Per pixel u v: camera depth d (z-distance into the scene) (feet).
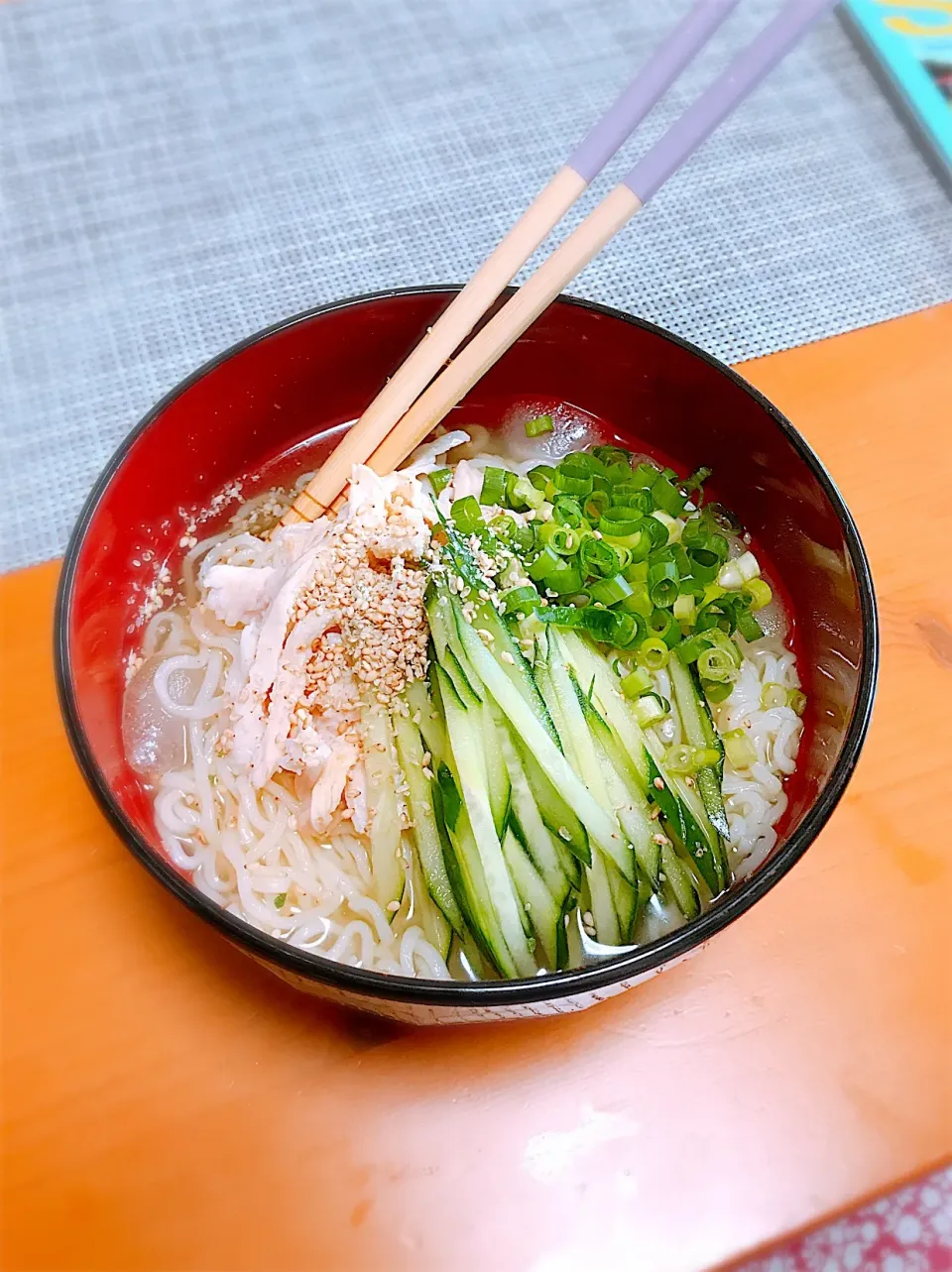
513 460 0.77
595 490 0.71
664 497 0.71
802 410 0.79
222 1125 0.57
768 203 0.92
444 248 0.90
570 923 0.60
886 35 1.00
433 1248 0.54
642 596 0.66
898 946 0.62
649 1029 0.59
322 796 0.61
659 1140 0.57
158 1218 0.55
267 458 0.75
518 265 0.64
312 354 0.69
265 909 0.62
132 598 0.69
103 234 0.90
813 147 0.96
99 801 0.52
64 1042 0.58
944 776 0.66
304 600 0.63
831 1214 0.56
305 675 0.64
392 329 0.70
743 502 0.72
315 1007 0.59
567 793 0.59
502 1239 0.55
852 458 0.77
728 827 0.64
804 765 0.64
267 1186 0.55
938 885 0.63
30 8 1.03
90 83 0.99
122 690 0.67
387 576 0.64
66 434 0.80
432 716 0.62
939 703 0.69
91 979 0.60
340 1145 0.56
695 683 0.66
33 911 0.62
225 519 0.74
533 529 0.67
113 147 0.95
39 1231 0.54
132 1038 0.59
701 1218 0.55
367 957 0.61
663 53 0.61
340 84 0.99
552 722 0.62
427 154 0.95
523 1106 0.57
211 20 1.03
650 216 0.91
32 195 0.92
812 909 0.62
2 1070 0.58
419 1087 0.58
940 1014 0.60
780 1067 0.59
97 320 0.85
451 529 0.66
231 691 0.66
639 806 0.61
